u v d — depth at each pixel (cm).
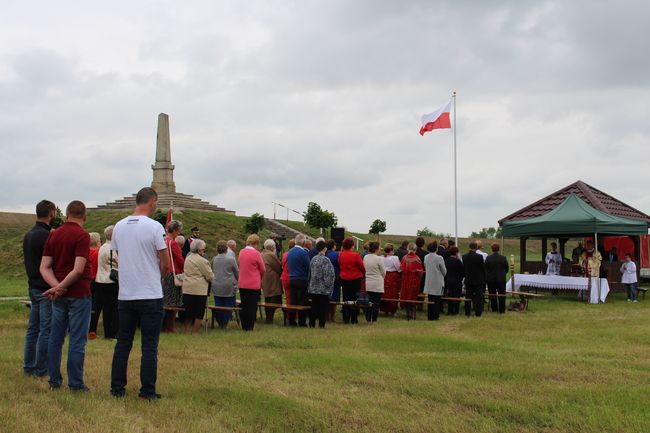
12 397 706
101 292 1219
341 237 2402
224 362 952
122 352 730
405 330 1377
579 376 885
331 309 1619
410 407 717
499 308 1814
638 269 2770
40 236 823
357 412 692
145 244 719
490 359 1003
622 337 1277
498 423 662
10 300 1884
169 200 4847
